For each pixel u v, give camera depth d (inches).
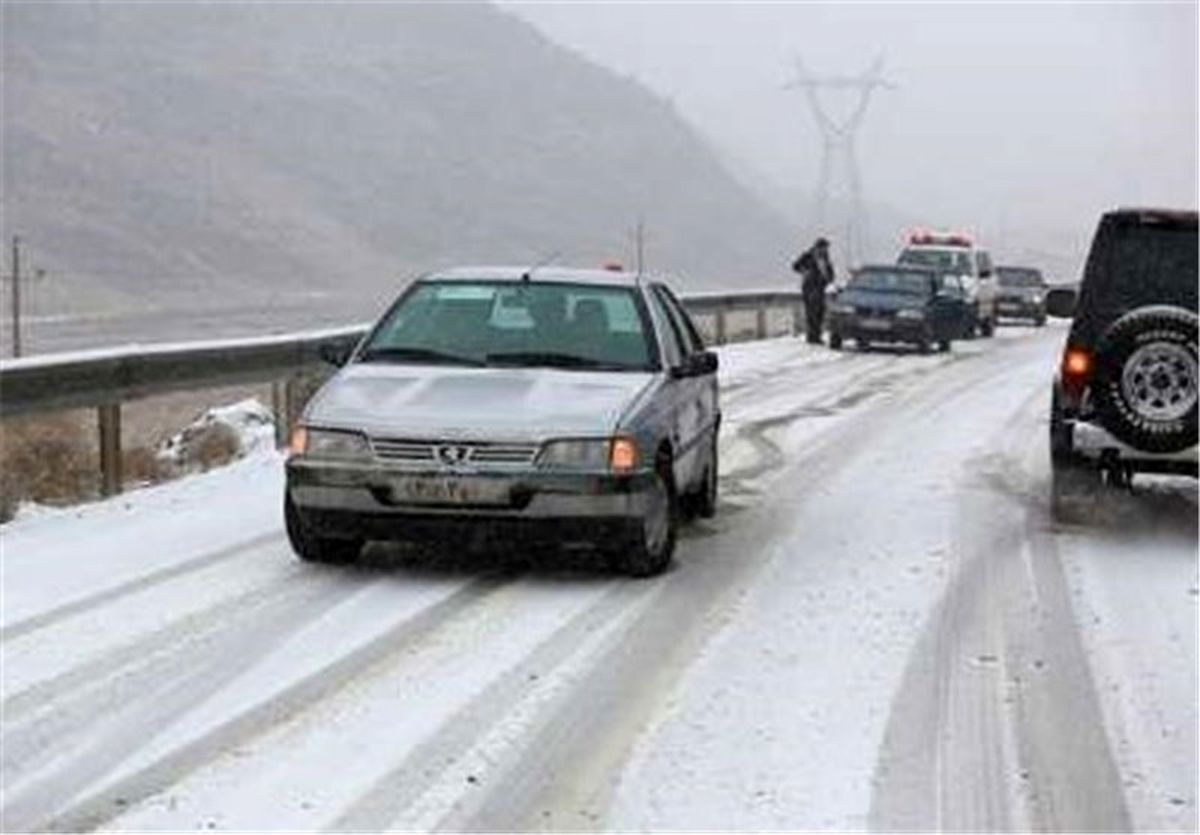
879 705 273.0
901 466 559.2
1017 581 370.9
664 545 372.2
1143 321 424.8
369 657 297.6
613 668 292.2
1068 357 436.1
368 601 340.5
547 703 271.0
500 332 397.1
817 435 644.1
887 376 949.2
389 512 349.7
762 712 267.7
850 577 371.9
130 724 258.2
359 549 381.1
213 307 1738.4
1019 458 585.6
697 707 269.7
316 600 340.8
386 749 247.8
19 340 1063.0
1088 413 431.2
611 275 419.8
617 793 230.5
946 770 241.9
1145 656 308.0
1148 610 345.1
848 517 453.7
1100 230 439.2
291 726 257.9
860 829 218.4
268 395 792.3
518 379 374.6
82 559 380.2
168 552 389.7
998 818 223.5
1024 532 433.7
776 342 1272.1
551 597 346.6
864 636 317.7
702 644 309.4
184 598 341.1
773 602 345.1
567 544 352.5
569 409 357.1
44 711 263.9
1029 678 291.3
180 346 529.7
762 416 708.7
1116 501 459.8
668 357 396.8
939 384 897.5
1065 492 448.5
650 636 315.0
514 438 347.6
